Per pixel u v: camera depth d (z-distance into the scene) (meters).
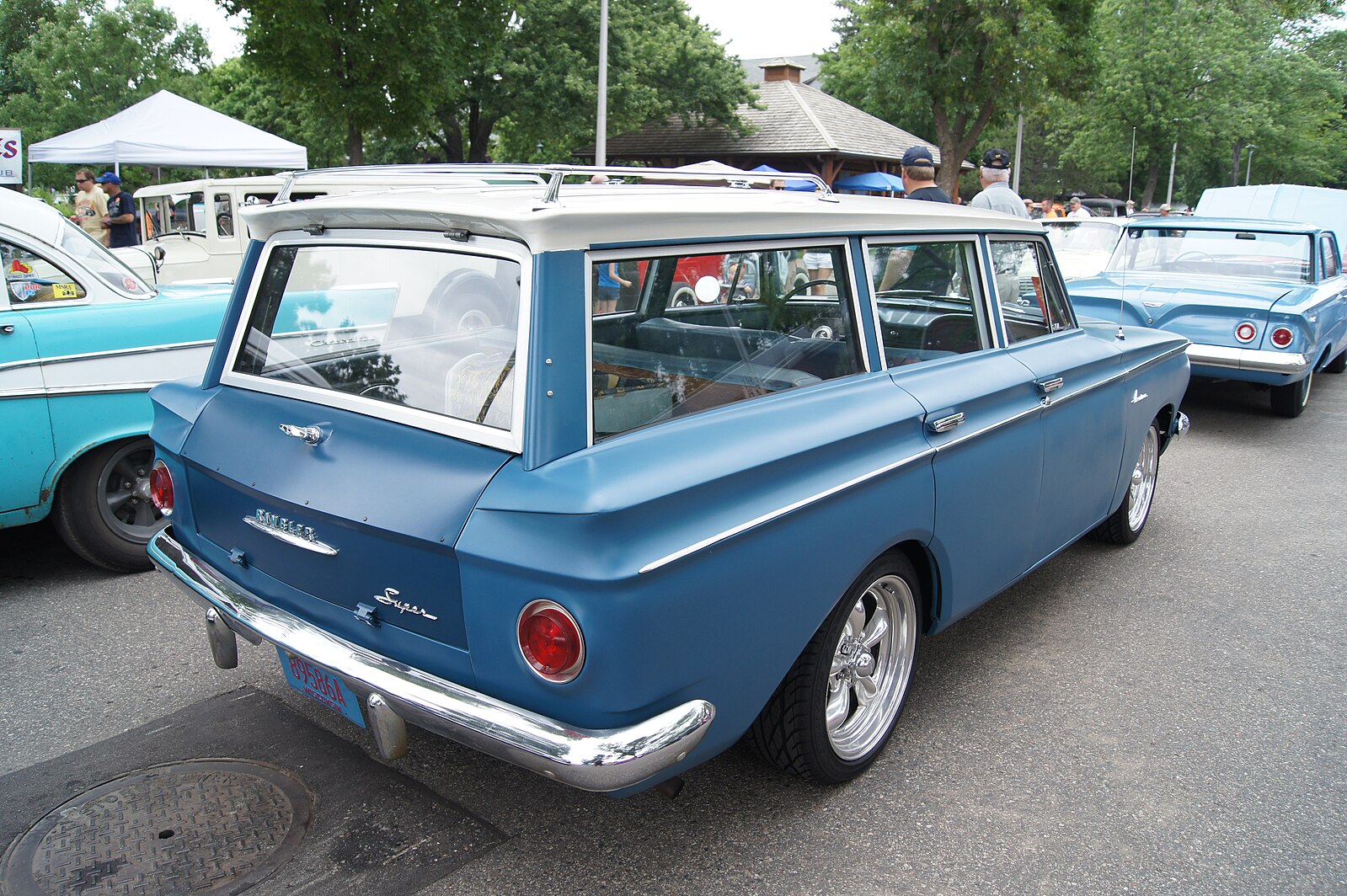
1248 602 4.62
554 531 2.07
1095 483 4.30
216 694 3.61
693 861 2.71
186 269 10.73
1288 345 7.43
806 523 2.56
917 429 2.98
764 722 2.85
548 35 22.56
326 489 2.45
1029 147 51.41
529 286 2.22
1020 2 20.41
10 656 3.90
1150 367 4.75
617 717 2.15
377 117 15.11
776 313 2.77
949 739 3.37
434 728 2.30
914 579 3.17
